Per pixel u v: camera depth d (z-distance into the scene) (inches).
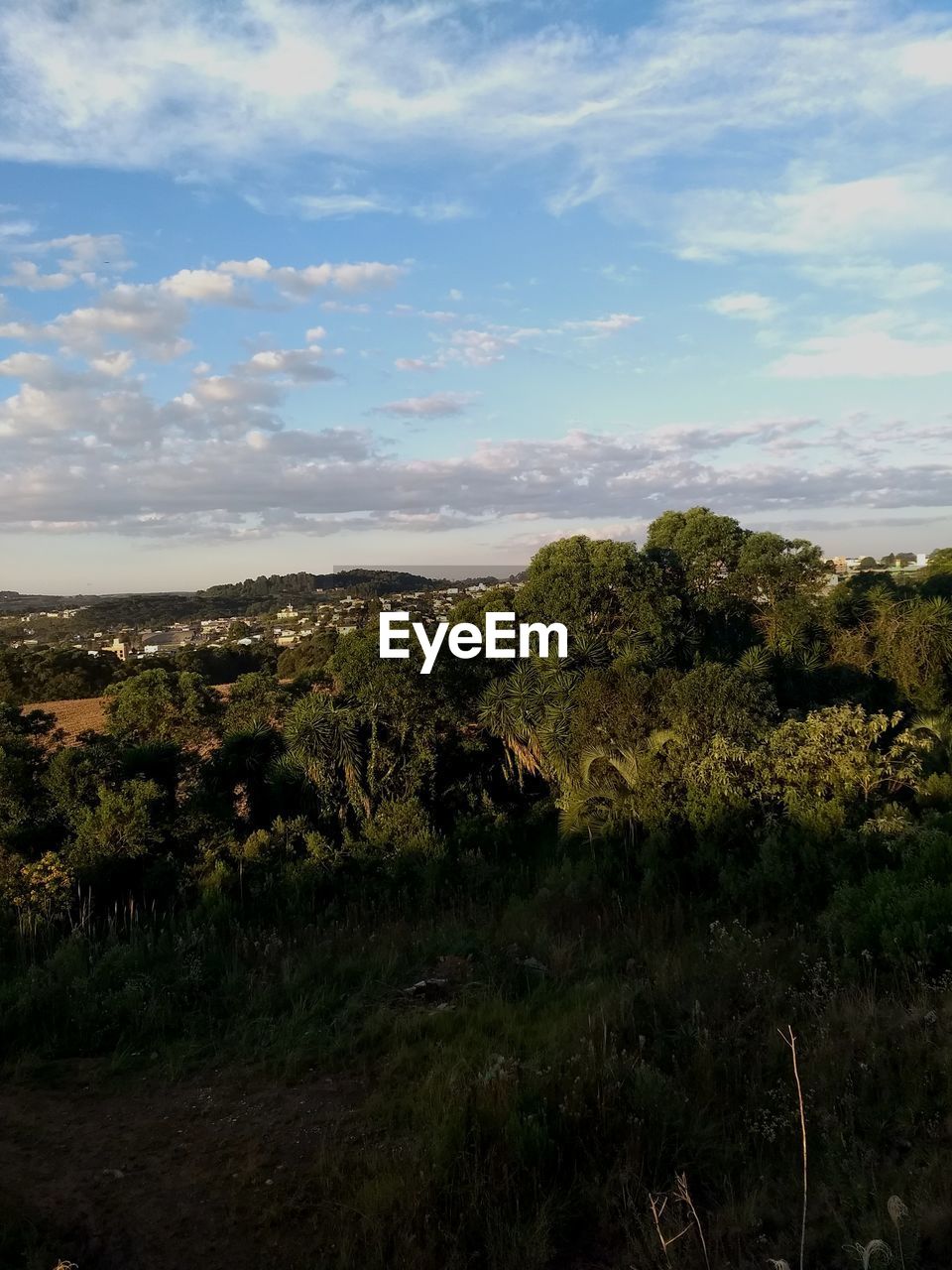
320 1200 184.5
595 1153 189.0
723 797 502.6
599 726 607.8
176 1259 166.2
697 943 348.8
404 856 581.6
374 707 710.5
